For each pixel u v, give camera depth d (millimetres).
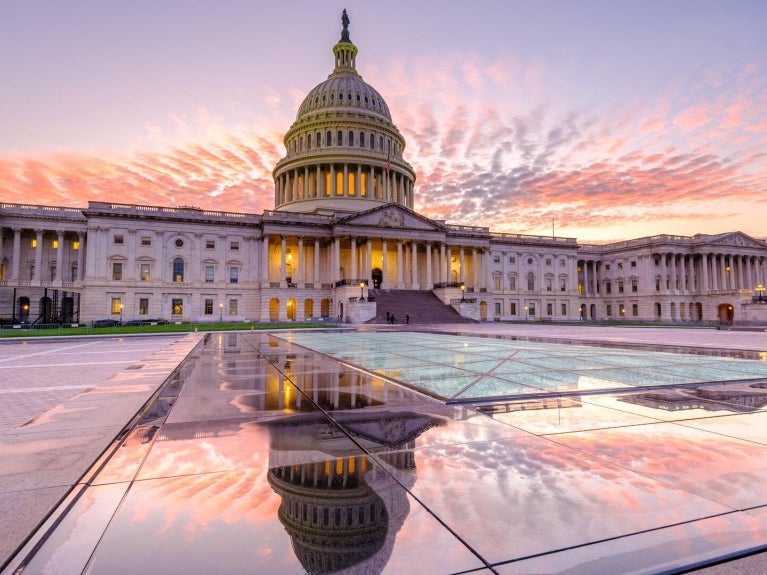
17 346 27875
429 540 3152
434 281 85125
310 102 101688
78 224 72000
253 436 5699
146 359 15828
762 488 4004
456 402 7617
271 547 3066
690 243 97125
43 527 3348
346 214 83000
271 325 58375
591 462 4691
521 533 3244
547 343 22812
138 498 3852
